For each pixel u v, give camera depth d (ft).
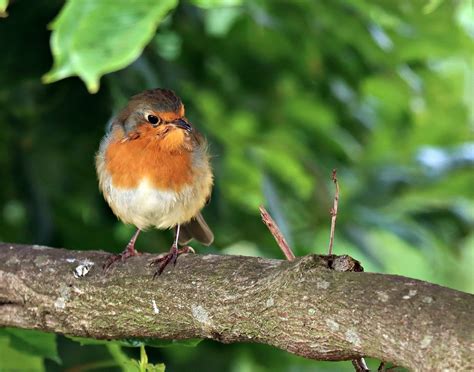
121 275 25.25
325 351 21.03
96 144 36.52
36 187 36.45
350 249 49.75
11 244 27.58
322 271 21.43
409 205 42.80
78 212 39.14
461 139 46.39
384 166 42.96
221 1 28.81
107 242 38.93
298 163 41.98
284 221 36.63
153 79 34.65
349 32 38.42
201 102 41.06
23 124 35.65
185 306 23.82
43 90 34.91
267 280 22.39
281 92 41.37
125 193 32.27
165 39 38.81
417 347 19.10
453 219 41.98
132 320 24.94
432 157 42.32
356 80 40.81
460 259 42.45
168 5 17.35
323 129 43.62
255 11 38.47
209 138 37.42
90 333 25.86
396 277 20.66
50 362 39.34
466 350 18.43
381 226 40.50
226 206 40.47
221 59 40.06
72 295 25.76
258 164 40.50
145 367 24.97
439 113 45.98
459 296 19.48
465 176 41.96
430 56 41.88
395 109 44.93
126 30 17.19
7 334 28.81
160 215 32.53
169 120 31.68
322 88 41.01
